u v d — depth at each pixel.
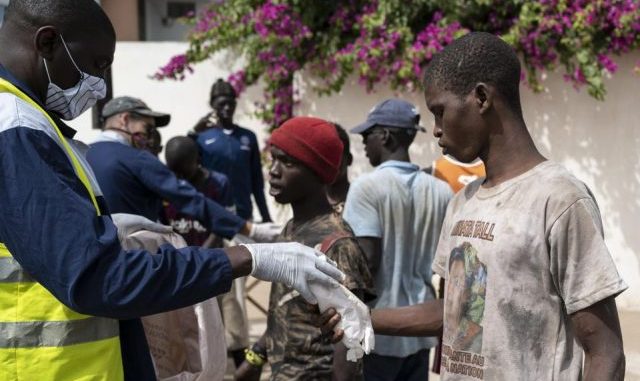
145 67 10.19
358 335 2.43
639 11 7.29
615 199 7.68
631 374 5.88
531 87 7.79
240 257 2.25
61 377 2.21
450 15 8.02
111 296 2.05
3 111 2.09
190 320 2.96
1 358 2.19
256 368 3.76
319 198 3.21
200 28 9.41
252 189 8.19
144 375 2.46
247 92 9.61
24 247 2.03
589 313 2.22
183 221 5.88
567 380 2.28
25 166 2.04
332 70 8.43
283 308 3.06
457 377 2.43
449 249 2.53
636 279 7.64
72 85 2.32
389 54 8.11
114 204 4.83
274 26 8.50
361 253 3.06
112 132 5.09
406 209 4.09
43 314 2.20
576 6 7.50
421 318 2.78
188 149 6.08
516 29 7.66
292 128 3.16
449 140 2.44
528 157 2.40
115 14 14.05
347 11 8.37
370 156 4.45
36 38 2.24
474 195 2.50
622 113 7.63
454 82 2.39
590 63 7.53
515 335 2.30
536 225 2.27
